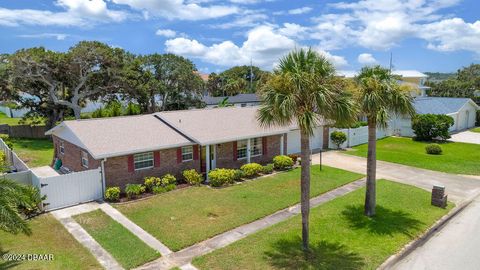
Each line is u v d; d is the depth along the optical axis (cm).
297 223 1297
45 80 3309
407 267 1013
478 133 3697
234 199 1583
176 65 4494
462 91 6469
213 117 2289
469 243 1170
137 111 3428
